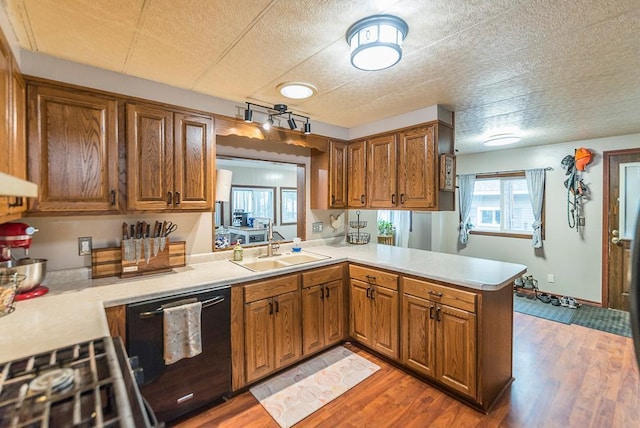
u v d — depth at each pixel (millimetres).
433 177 2646
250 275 2174
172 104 2199
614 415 1959
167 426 1845
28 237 1688
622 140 3830
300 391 2195
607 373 2436
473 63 1864
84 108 1835
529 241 4637
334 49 1701
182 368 1869
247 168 3629
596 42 1619
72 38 1573
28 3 1293
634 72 1990
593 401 2098
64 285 1893
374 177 3133
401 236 5402
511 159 4766
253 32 1533
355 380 2328
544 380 2350
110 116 1922
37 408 726
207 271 2268
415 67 1920
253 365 2201
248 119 2504
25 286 1637
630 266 452
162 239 2227
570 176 4180
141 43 1634
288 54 1758
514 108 2734
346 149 3406
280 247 3115
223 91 2314
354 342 2938
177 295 1856
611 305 3938
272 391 2193
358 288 2777
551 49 1695
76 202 1795
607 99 2502
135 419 701
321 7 1334
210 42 1628
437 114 2623
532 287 4531
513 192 4887
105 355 1004
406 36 1535
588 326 3361
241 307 2143
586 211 4117
